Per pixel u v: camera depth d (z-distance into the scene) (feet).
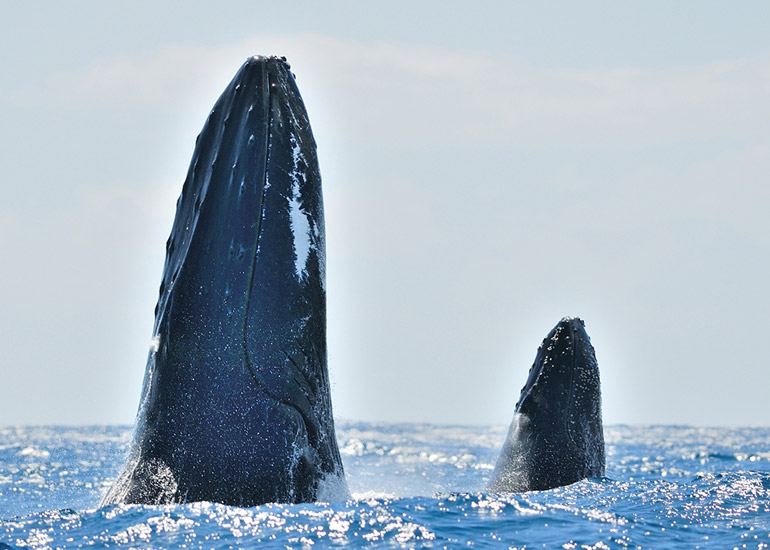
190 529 139.64
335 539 138.92
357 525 145.59
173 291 133.90
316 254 136.26
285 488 133.59
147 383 138.21
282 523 142.82
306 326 133.69
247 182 133.28
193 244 133.80
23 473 480.23
